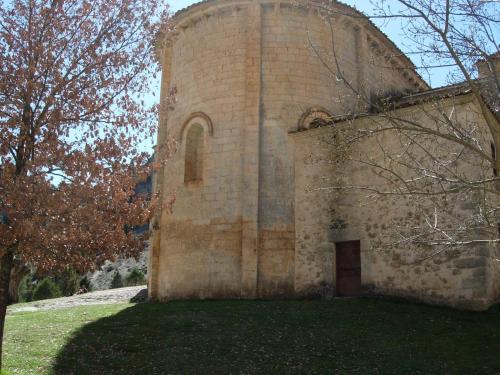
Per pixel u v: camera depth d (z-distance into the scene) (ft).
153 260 77.97
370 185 60.85
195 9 77.92
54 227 37.58
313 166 65.98
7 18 40.98
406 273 56.65
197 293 70.18
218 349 44.19
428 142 56.24
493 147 59.00
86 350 45.03
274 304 59.16
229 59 75.15
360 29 80.23
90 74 42.68
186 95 78.59
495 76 33.96
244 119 72.18
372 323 48.93
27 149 39.63
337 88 75.72
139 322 53.57
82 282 143.84
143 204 43.04
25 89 39.47
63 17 42.34
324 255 63.21
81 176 39.22
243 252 67.77
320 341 45.11
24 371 39.91
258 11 75.15
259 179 70.08
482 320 48.34
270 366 40.37
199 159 77.20
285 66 73.97
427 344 43.21
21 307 84.53
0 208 36.27
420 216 56.18
